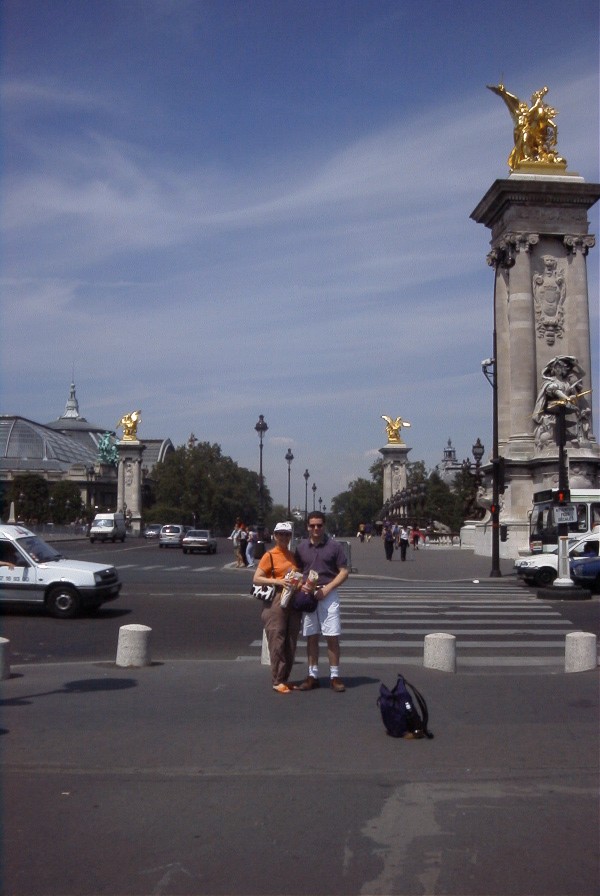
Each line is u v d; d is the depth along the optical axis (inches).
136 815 313.6
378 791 341.1
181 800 329.4
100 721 446.3
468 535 2987.2
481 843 290.5
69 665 628.7
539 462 2165.4
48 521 5856.3
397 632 842.2
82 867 270.8
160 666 622.2
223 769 366.6
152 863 273.9
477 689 536.7
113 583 965.2
